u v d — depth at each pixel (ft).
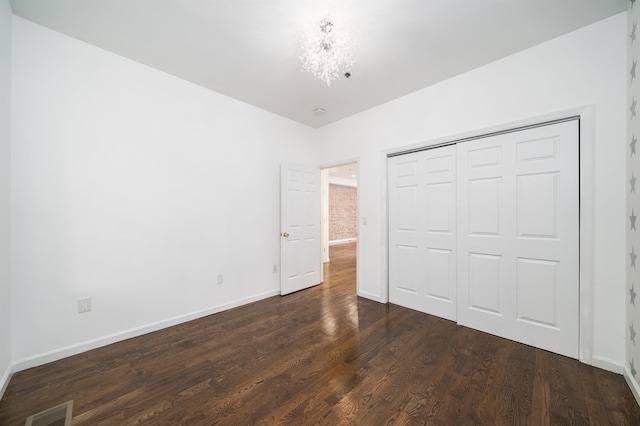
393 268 10.77
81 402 5.24
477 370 6.21
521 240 7.52
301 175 12.84
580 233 6.57
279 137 12.19
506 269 7.78
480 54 7.61
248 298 10.97
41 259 6.57
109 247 7.60
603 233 6.22
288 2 5.76
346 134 12.42
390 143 10.62
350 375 6.06
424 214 9.76
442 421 4.72
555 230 6.98
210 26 6.54
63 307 6.87
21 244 6.31
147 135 8.32
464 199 8.64
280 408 5.06
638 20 5.37
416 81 9.11
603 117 6.23
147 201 8.32
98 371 6.25
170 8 5.96
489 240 8.10
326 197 20.54
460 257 8.71
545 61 7.06
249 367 6.40
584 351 6.45
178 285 8.98
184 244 9.14
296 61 8.02
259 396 5.40
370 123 11.35
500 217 7.89
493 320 8.03
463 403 5.16
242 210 10.84
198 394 5.46
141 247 8.18
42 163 6.59
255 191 11.30
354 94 10.11
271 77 8.92
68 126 6.95
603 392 5.40
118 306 7.75
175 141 8.93
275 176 12.09
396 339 7.75
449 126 8.91
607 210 6.17
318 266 13.75
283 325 8.80
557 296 6.95
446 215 9.16
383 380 5.87
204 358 6.81
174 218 8.90
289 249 12.26
